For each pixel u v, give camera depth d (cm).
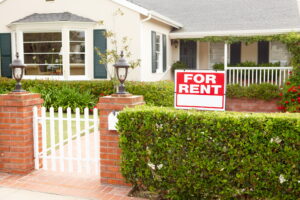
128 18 1234
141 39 1240
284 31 1360
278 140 367
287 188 376
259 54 1605
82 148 683
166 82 1209
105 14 1255
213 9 1766
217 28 1512
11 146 519
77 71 1289
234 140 380
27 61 1312
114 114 458
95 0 1260
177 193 423
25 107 512
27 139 520
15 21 1284
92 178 507
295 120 361
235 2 1812
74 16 1260
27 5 1334
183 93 441
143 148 422
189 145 399
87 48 1274
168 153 411
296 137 361
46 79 1249
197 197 419
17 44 1280
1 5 1357
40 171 536
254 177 383
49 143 722
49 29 1251
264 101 1304
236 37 1385
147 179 430
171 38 1562
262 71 1522
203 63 1681
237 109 1345
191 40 1540
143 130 416
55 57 1293
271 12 1608
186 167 404
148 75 1325
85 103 1112
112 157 471
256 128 373
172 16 1738
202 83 432
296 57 1257
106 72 1261
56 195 445
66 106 1111
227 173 393
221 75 423
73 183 486
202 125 391
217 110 428
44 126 534
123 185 472
